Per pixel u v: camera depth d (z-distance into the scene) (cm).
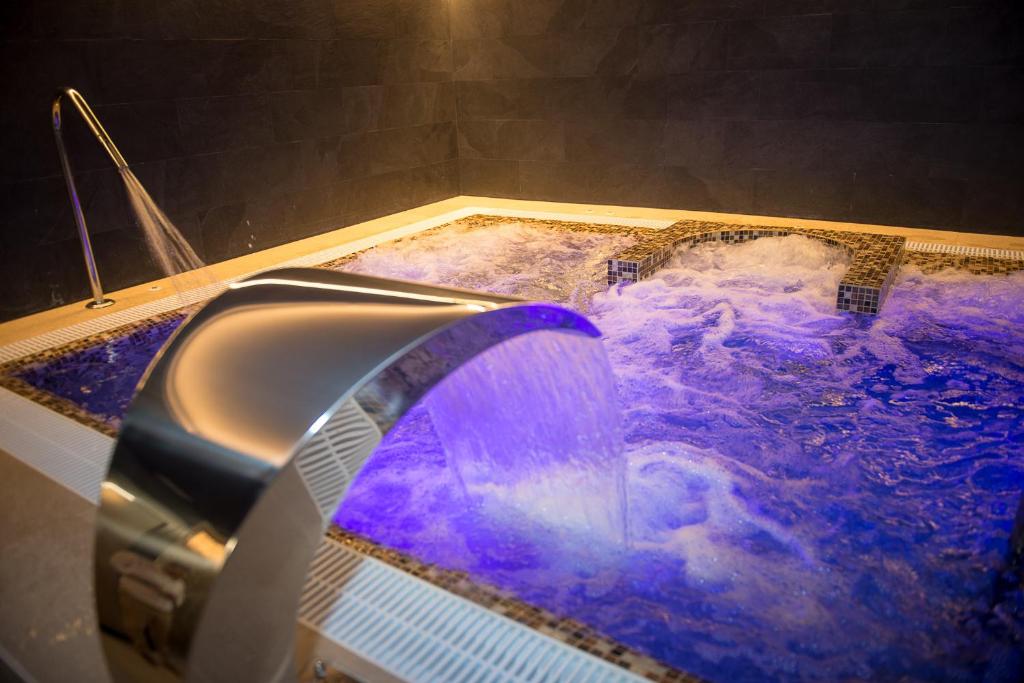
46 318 365
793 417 260
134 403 135
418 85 570
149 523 121
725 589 179
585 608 173
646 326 339
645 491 219
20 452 236
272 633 130
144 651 119
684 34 496
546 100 566
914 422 252
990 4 403
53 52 356
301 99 482
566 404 196
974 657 156
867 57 443
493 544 197
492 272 421
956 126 431
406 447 252
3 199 351
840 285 336
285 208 487
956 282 363
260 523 121
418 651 146
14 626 159
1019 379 276
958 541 194
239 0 432
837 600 175
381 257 454
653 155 536
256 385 130
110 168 388
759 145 495
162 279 423
